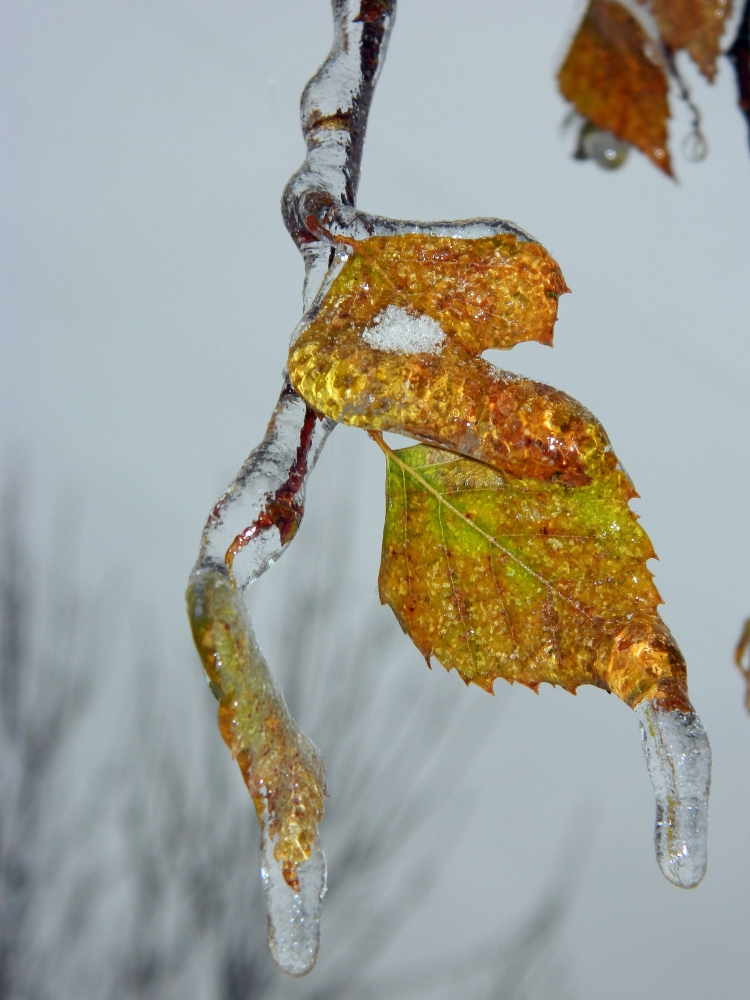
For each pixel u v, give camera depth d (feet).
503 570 1.03
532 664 1.02
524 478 1.00
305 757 0.98
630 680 0.99
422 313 1.02
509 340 1.02
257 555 0.99
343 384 0.99
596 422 1.00
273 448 1.01
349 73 1.12
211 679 0.96
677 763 0.97
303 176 1.08
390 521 1.05
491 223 1.04
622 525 1.01
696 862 0.95
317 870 0.96
